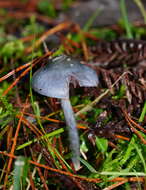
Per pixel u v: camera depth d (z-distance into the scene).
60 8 0.54
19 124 0.29
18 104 0.32
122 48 0.35
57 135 0.30
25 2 0.56
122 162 0.28
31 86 0.29
